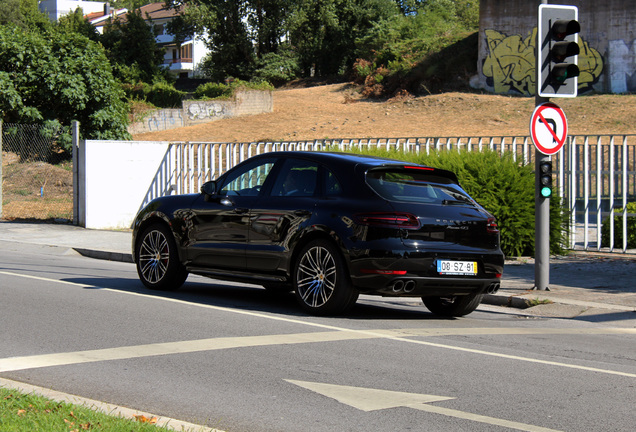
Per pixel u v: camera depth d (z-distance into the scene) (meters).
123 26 60.66
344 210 8.51
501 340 7.77
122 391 5.49
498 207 14.10
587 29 43.56
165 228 10.44
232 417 4.93
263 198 9.37
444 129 38.41
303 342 7.23
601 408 5.27
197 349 6.83
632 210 15.38
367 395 5.47
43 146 26.38
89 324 7.90
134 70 57.72
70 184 25.22
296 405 5.20
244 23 67.81
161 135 40.94
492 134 36.31
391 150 15.57
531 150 15.95
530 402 5.39
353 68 55.84
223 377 5.89
